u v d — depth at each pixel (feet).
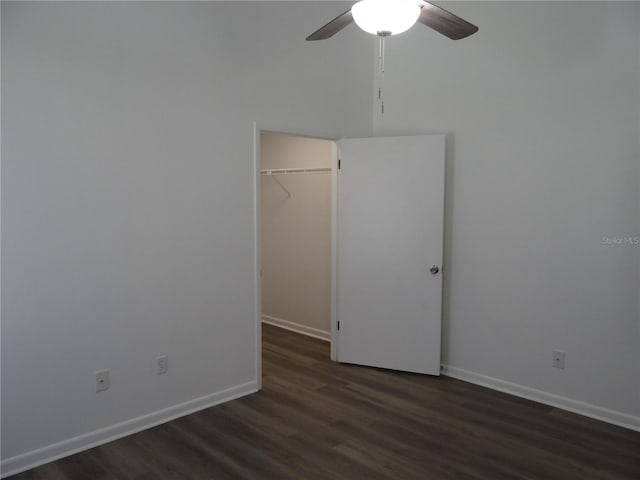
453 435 9.62
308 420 10.23
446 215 12.57
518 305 11.43
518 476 8.25
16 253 8.07
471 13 11.71
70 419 8.85
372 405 10.97
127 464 8.52
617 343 10.03
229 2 10.60
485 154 11.73
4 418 8.14
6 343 8.08
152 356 9.87
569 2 10.26
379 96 13.71
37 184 8.20
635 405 9.89
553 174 10.68
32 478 8.09
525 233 11.19
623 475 8.29
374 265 13.07
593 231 10.19
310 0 12.09
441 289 12.46
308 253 16.10
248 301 11.44
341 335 13.62
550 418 10.37
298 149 16.06
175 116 9.87
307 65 12.18
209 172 10.49
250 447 9.11
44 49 8.13
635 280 9.73
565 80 10.39
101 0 8.73
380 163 12.79
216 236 10.72
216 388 11.00
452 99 12.25
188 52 9.99
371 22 6.61
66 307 8.67
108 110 8.93
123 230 9.28
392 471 8.37
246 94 11.02
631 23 9.50
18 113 7.94
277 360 13.91
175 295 10.14
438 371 12.67
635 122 9.55
